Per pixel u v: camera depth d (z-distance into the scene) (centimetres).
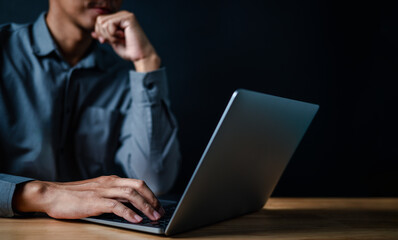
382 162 223
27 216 73
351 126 223
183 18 212
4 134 130
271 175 76
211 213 62
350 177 222
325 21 224
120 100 163
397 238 56
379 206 91
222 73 215
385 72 225
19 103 134
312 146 221
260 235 58
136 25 142
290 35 221
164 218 65
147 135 142
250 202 75
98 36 142
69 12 138
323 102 222
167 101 147
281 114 63
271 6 220
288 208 87
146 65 142
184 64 212
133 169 146
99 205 64
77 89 149
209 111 213
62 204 67
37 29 143
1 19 194
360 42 225
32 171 133
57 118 142
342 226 65
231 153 56
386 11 226
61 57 143
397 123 223
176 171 152
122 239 54
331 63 223
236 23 216
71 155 150
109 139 156
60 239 53
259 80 218
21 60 138
